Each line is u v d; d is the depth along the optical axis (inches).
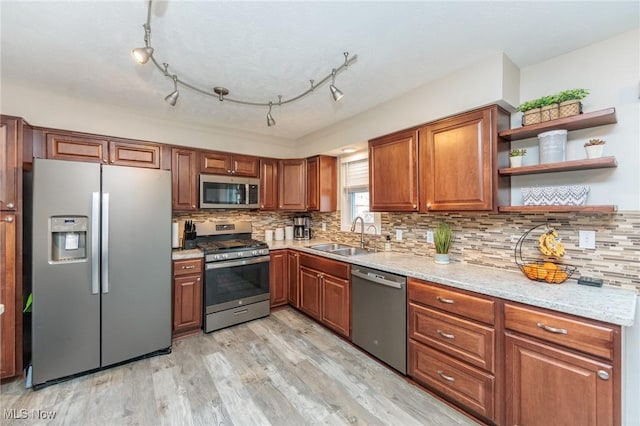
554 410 56.7
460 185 83.9
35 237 80.4
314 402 75.8
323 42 70.5
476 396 68.9
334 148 136.4
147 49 57.6
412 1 56.1
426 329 80.1
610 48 67.8
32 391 79.7
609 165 64.2
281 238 165.5
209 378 86.3
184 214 138.4
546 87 77.9
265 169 152.6
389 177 105.6
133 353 95.3
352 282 106.0
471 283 71.2
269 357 98.7
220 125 139.1
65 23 63.1
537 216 78.7
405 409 73.3
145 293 97.8
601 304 54.9
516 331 62.3
